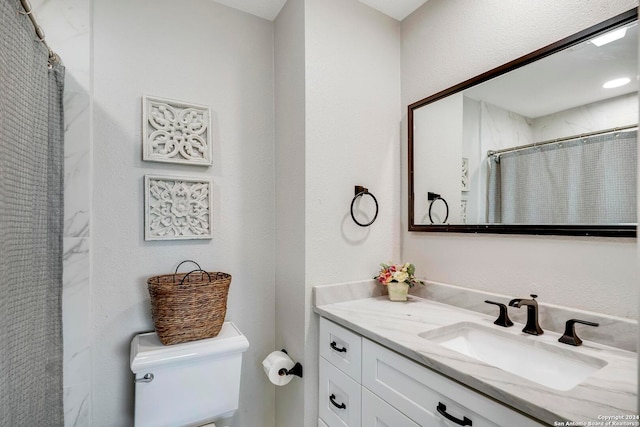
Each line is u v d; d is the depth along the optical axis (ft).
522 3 3.80
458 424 2.50
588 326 3.10
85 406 3.82
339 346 4.04
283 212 5.19
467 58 4.44
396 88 5.49
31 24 2.62
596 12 3.15
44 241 3.03
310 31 4.60
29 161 2.67
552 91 3.48
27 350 2.65
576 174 3.27
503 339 3.42
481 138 4.19
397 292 4.74
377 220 5.25
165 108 4.57
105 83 4.21
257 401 5.31
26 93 2.57
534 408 2.02
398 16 5.47
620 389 2.21
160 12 4.64
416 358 2.85
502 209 3.94
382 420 3.29
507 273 3.91
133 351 3.90
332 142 4.78
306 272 4.54
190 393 3.96
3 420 2.18
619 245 2.98
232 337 4.29
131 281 4.34
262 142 5.43
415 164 5.22
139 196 4.42
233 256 5.13
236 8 5.25
